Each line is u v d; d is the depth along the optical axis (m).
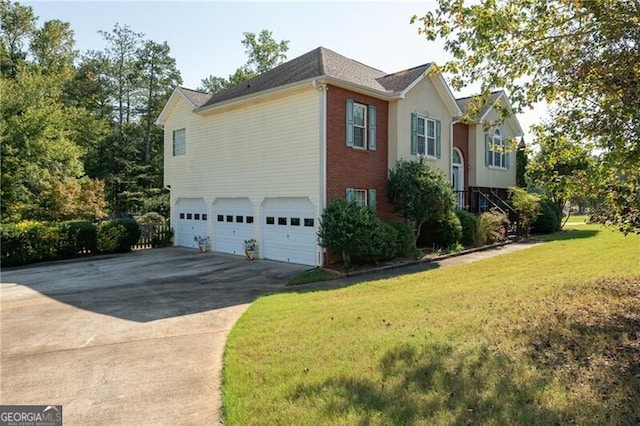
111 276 12.30
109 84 34.81
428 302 7.13
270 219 14.75
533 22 5.66
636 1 4.70
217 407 4.04
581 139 5.60
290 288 10.07
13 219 19.94
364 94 14.16
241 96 14.93
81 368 5.21
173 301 8.91
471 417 3.25
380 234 12.14
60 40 32.34
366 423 3.27
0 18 29.48
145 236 19.47
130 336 6.51
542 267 10.59
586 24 5.24
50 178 22.08
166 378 4.80
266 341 5.62
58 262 15.68
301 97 13.38
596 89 5.22
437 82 16.80
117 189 33.81
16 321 7.58
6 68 28.05
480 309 6.33
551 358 4.28
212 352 5.67
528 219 18.28
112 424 3.77
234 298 9.10
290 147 13.75
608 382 3.71
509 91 6.30
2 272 13.72
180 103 19.25
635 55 4.78
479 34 5.94
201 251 17.59
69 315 7.91
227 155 16.50
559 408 3.31
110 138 33.03
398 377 4.06
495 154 22.08
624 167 5.11
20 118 21.64
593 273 8.83
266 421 3.48
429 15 6.45
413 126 15.80
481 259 13.18
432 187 14.00
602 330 5.01
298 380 4.22
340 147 13.33
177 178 19.61
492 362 4.22
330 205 12.38
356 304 7.47
